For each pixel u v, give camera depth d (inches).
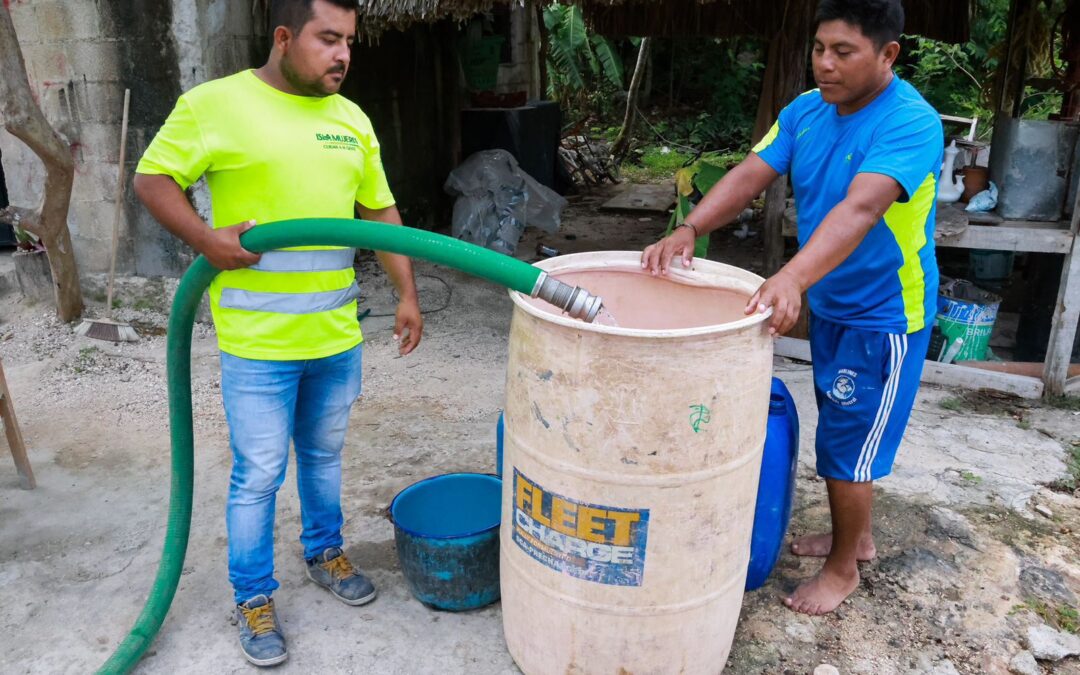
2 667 88.7
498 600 98.7
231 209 78.9
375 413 150.6
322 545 99.0
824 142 84.1
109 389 161.2
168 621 95.6
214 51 182.9
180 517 93.5
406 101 266.2
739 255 252.7
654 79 554.6
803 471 130.1
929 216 83.9
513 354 76.5
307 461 94.1
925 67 453.7
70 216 200.4
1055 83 187.0
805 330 175.3
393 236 71.8
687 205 183.6
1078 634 95.3
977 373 159.6
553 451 73.0
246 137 75.6
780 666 90.0
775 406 93.0
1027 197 158.4
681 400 68.9
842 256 73.8
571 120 523.2
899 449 136.4
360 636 93.2
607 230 292.5
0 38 160.1
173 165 74.4
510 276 71.1
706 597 77.9
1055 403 154.9
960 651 92.4
